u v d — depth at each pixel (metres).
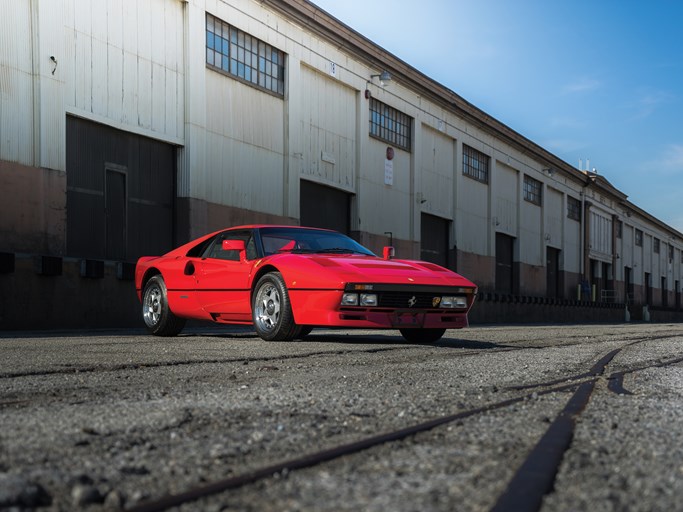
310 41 15.83
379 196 18.62
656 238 49.53
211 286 6.25
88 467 1.42
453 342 6.13
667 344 6.46
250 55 14.12
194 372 3.28
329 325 5.28
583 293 34.41
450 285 5.57
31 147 9.64
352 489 1.25
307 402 2.33
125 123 11.22
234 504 1.16
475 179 24.44
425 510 1.12
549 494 1.22
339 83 17.11
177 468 1.42
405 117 20.19
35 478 1.31
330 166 16.64
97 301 10.23
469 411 2.12
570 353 4.98
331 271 5.34
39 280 9.39
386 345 5.52
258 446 1.63
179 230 12.36
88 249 10.80
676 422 2.04
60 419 1.96
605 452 1.58
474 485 1.27
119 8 11.10
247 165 13.88
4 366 3.44
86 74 10.52
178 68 12.26
